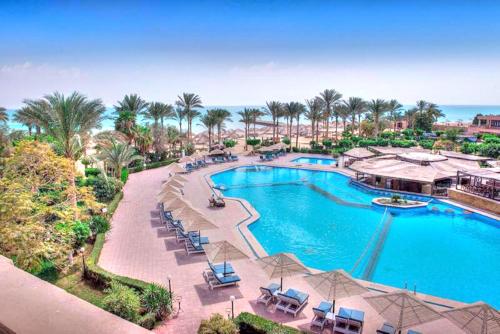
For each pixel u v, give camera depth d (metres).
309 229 26.09
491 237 24.81
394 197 32.56
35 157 17.70
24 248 13.55
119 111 53.56
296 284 16.34
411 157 41.69
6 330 1.96
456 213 30.19
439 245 23.25
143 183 40.19
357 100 70.19
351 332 12.50
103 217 23.42
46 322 1.99
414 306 11.13
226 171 49.94
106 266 18.22
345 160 56.16
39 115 24.23
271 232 25.39
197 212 21.14
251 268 18.17
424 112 86.50
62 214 16.27
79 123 25.06
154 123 58.88
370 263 20.42
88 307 2.17
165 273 17.56
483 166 43.38
